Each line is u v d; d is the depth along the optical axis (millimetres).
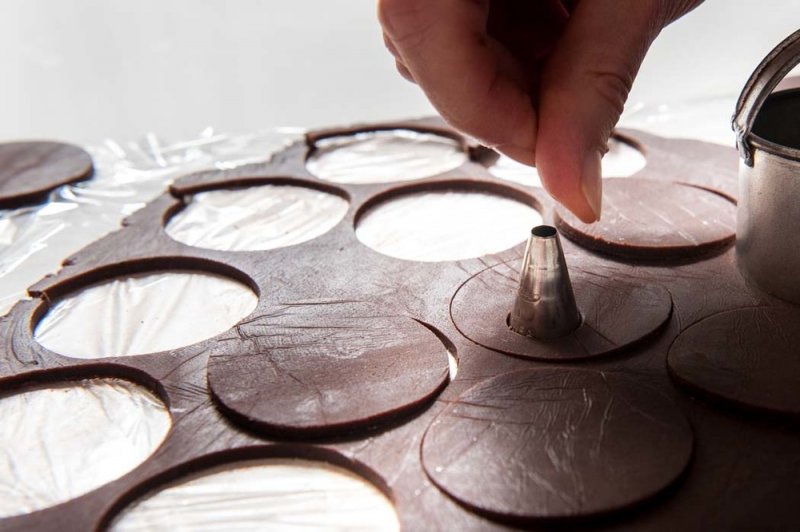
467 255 404
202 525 308
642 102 571
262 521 309
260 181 468
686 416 320
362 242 415
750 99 351
